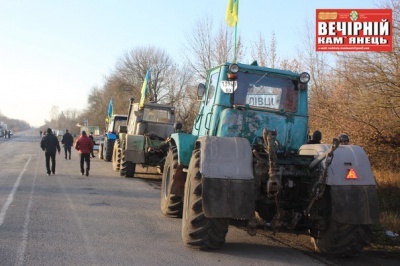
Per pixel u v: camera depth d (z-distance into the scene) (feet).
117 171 56.59
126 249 19.03
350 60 38.88
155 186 42.63
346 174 18.11
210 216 17.35
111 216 26.27
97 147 90.38
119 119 80.07
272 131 19.74
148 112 53.67
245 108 21.44
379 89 37.55
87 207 28.91
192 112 82.53
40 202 30.19
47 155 49.11
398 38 36.83
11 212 26.32
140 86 145.69
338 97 40.93
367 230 18.38
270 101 22.02
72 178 46.52
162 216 26.96
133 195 35.42
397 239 21.94
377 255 19.60
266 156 20.02
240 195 17.66
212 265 17.07
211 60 75.36
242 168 18.11
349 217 17.56
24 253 17.90
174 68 128.16
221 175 17.79
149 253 18.51
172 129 53.42
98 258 17.51
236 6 30.91
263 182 19.33
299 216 19.16
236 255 18.69
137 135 49.44
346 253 18.60
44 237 20.58
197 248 19.20
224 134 21.16
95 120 217.77
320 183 17.83
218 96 21.75
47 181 43.06
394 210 29.04
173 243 20.36
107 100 177.47
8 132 254.47
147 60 144.25
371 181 18.21
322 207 18.94
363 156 18.74
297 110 22.13
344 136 21.99
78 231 22.02
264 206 20.61
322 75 47.37
